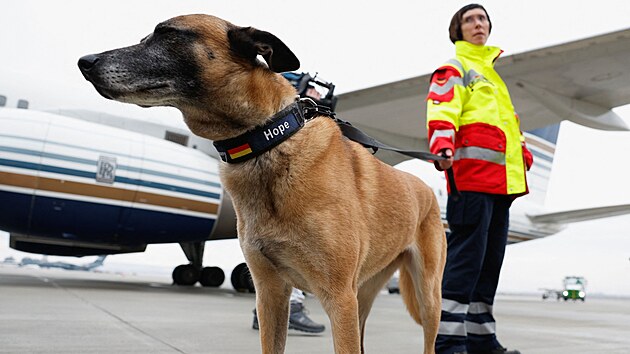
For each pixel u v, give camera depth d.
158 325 3.84
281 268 1.94
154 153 7.41
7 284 6.85
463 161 2.87
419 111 9.07
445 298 2.84
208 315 4.78
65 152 6.68
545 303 13.73
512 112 3.09
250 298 7.59
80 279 10.29
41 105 7.49
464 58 3.12
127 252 8.94
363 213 2.07
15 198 6.45
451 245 2.92
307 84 3.44
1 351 2.51
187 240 8.20
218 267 11.04
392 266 2.69
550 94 8.34
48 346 2.71
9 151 6.39
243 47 1.87
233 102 1.84
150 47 1.89
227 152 1.91
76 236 7.16
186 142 8.29
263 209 1.87
